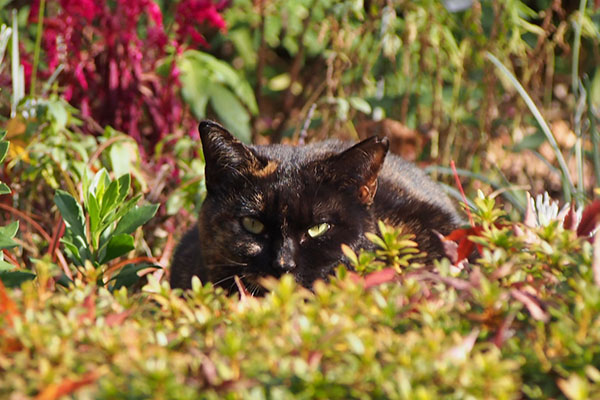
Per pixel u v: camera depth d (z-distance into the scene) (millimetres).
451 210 5441
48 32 6570
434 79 8562
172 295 2719
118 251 3785
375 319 2449
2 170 5898
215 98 7691
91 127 6566
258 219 4715
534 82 8305
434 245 4863
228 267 4781
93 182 4117
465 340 2234
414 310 2553
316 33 9336
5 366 2133
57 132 5934
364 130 8344
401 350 2182
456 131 8305
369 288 2693
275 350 2188
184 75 7520
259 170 4789
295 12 8945
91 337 2271
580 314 2312
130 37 6668
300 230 4688
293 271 4660
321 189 4746
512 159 8500
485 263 2803
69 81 6680
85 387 2037
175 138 6609
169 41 7230
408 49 7660
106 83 6734
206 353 2316
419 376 2068
